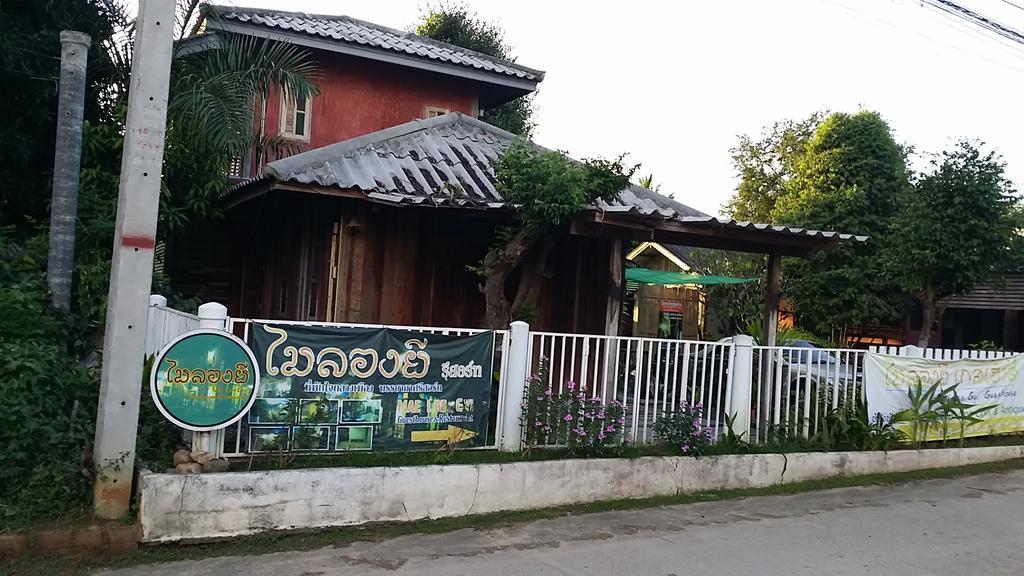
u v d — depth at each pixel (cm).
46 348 608
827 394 875
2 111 945
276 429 583
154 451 570
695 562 545
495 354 694
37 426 535
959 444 973
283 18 1438
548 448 700
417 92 1513
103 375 530
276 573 480
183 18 955
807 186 2125
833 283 2002
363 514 575
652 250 2094
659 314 2088
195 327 580
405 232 946
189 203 971
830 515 689
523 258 887
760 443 826
